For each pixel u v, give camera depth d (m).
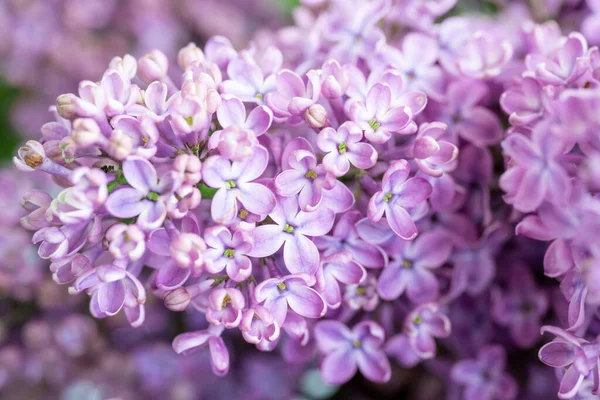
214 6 0.40
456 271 0.30
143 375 0.35
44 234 0.26
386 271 0.29
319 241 0.28
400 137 0.29
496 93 0.30
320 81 0.27
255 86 0.28
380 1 0.31
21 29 0.41
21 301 0.34
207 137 0.27
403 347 0.30
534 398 0.31
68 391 0.35
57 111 0.27
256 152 0.26
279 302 0.27
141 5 0.39
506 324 0.31
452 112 0.30
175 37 0.39
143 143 0.26
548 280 0.31
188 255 0.26
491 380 0.31
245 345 0.35
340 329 0.29
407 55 0.30
